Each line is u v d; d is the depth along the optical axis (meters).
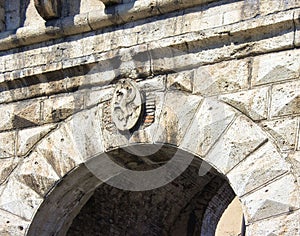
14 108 16.80
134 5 15.90
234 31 15.17
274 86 14.95
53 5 16.53
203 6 15.59
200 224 20.52
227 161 15.02
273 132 14.80
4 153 16.72
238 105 15.11
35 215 16.27
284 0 15.01
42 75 16.53
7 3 17.22
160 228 19.84
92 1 16.55
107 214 18.50
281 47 14.96
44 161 16.38
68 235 17.77
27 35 16.72
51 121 16.48
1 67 16.94
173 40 15.56
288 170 14.59
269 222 14.54
